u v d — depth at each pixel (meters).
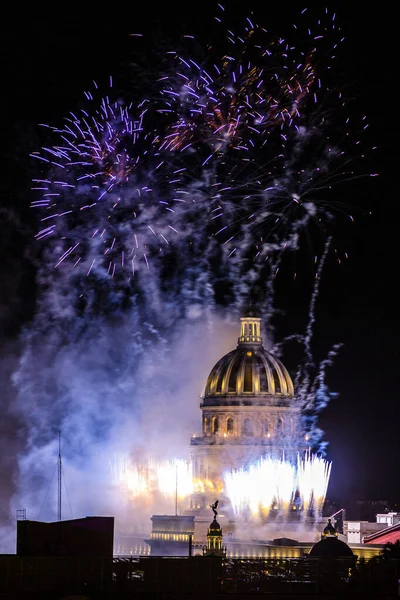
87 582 129.50
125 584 130.00
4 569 128.00
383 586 134.88
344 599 132.38
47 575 128.88
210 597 130.00
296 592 132.88
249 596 131.12
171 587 131.00
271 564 136.00
